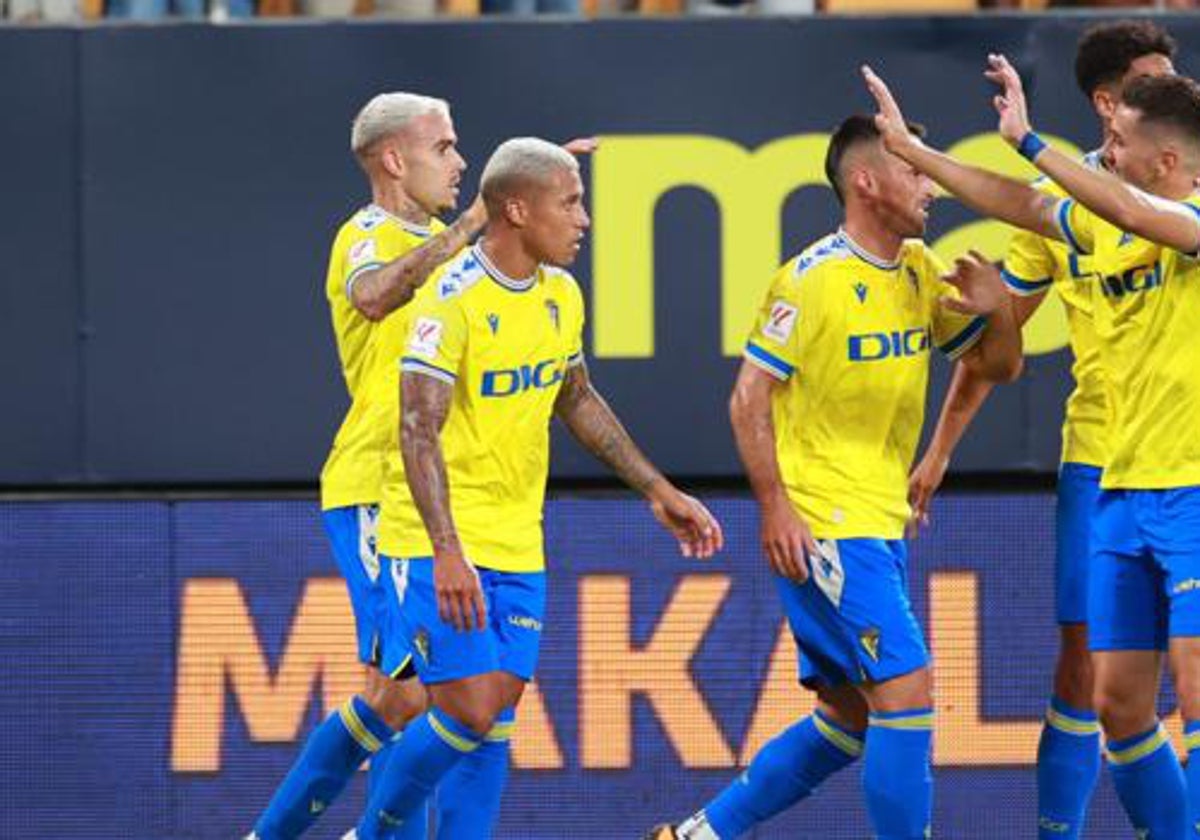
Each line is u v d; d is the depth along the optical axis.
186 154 29.02
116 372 29.06
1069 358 29.16
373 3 31.22
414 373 24.17
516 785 29.03
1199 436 24.27
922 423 26.64
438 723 24.75
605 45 29.03
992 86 29.09
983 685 29.19
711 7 31.36
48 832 29.06
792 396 25.17
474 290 24.34
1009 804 29.12
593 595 29.11
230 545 29.12
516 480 24.86
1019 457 29.22
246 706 29.09
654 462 29.16
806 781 26.30
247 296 29.06
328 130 29.05
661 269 29.08
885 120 24.61
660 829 26.80
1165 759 25.67
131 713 29.08
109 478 29.09
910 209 24.80
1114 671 25.27
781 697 29.09
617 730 29.06
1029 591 29.19
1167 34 26.97
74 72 28.94
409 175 26.19
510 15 30.58
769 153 29.06
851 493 24.91
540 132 29.09
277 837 27.06
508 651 24.83
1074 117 29.08
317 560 29.14
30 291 28.98
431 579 24.58
